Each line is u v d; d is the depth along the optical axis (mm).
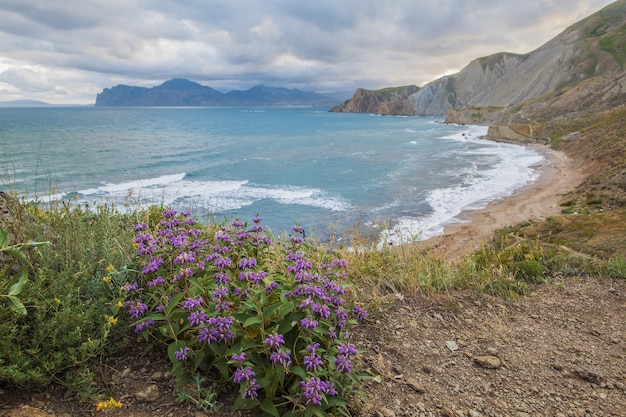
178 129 107500
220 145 68750
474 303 4719
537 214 23875
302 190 33031
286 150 62375
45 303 2371
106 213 4148
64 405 2221
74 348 2312
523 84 175875
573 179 34156
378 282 4980
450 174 39562
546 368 3432
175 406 2348
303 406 2182
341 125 134125
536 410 2867
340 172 41938
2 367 2025
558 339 3988
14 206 3395
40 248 2873
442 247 16953
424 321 4105
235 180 37438
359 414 2600
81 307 2510
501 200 28203
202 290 2574
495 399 2959
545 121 85375
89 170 40625
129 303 2611
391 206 27406
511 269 6078
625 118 46938
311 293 2523
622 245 9719
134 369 2582
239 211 25828
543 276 6023
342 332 3043
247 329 2557
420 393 2928
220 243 3318
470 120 127125
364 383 2934
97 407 2174
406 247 6664
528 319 4430
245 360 2334
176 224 3430
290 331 2543
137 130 100375
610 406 2943
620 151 34812
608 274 6031
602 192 25359
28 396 2215
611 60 144750
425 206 27172
